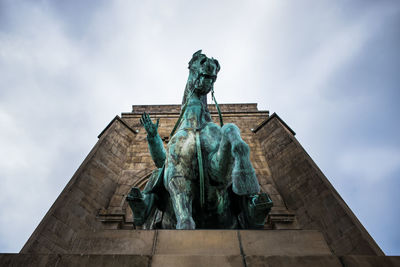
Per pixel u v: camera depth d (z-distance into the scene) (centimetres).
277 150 1201
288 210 942
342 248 736
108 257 232
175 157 394
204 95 516
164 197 443
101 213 923
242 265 224
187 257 231
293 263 225
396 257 230
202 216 400
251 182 307
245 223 393
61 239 759
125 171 1179
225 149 356
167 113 1595
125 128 1384
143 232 267
